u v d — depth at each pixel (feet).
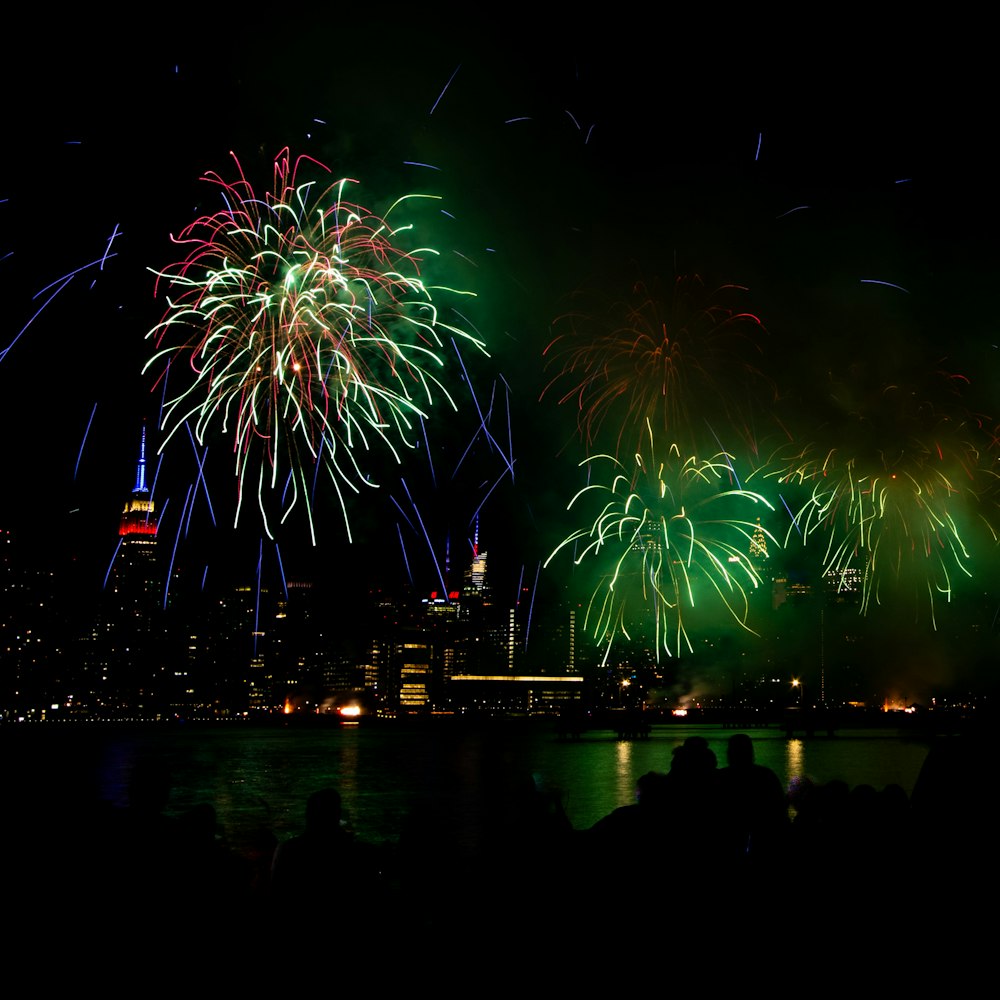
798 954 26.12
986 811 22.95
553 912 28.86
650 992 27.32
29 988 29.14
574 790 222.89
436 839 38.78
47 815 32.86
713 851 29.40
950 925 22.99
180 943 30.37
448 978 29.84
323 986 29.86
